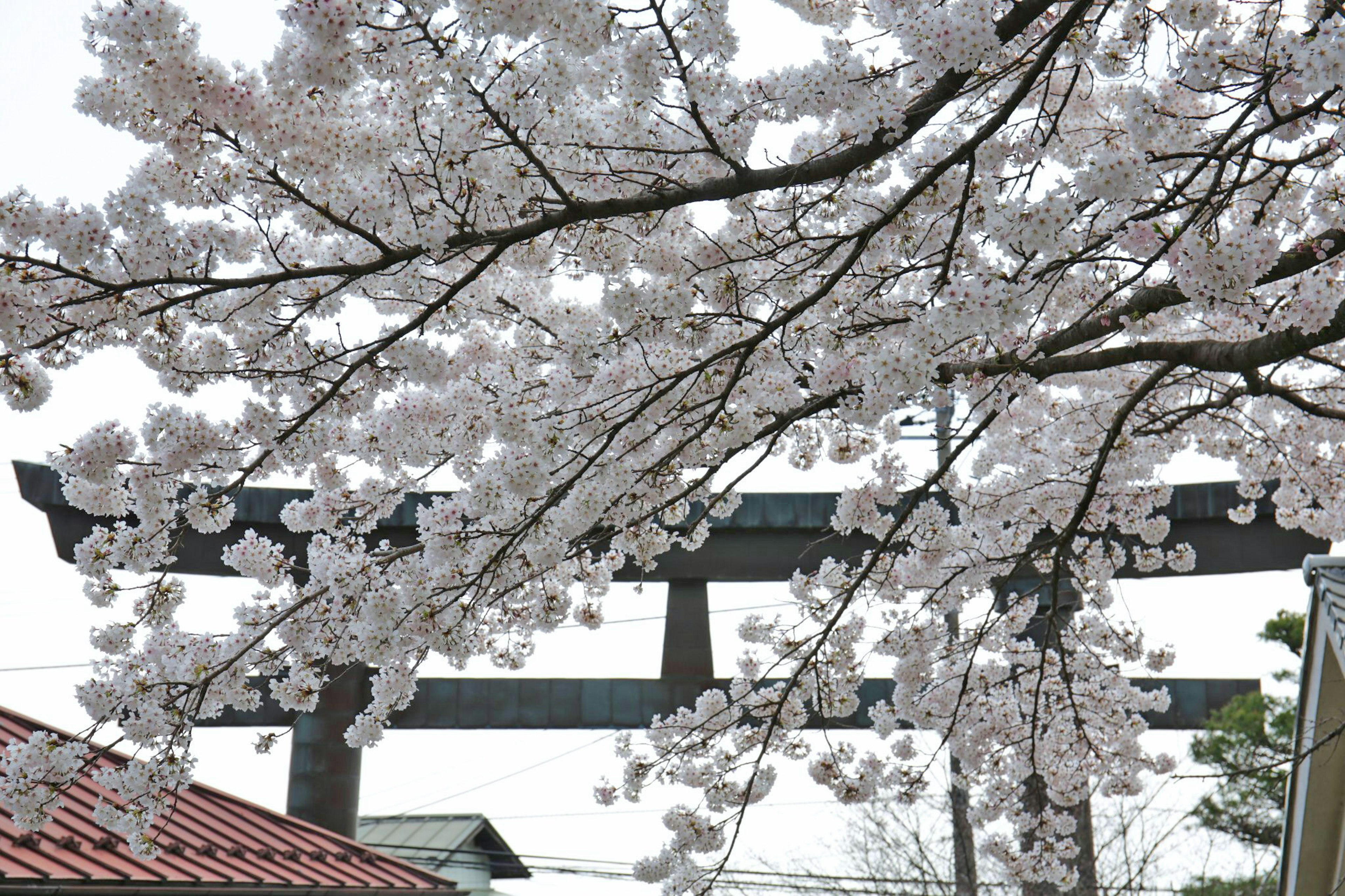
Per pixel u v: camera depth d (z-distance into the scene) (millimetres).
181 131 3104
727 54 2965
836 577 5418
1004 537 6133
